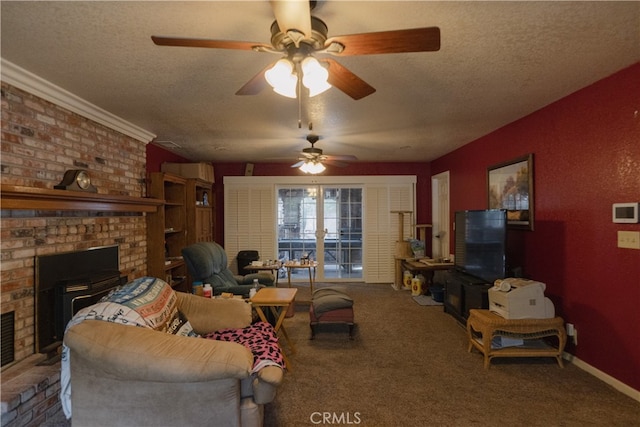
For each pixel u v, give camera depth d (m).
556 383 2.63
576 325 2.92
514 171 3.74
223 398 1.74
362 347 3.38
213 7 1.67
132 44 2.02
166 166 5.20
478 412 2.27
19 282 2.36
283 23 1.38
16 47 2.03
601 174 2.64
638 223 2.34
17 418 1.96
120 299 2.02
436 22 1.82
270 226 6.62
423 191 6.69
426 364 2.99
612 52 2.18
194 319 2.59
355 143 4.91
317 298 3.85
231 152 5.50
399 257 6.07
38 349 2.45
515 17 1.78
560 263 3.08
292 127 3.96
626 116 2.43
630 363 2.44
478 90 2.83
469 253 4.07
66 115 2.86
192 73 2.44
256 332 2.52
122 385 1.74
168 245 5.11
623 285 2.48
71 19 1.75
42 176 2.61
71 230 2.86
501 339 3.07
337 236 6.78
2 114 2.27
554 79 2.61
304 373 2.83
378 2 1.64
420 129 4.11
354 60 2.27
